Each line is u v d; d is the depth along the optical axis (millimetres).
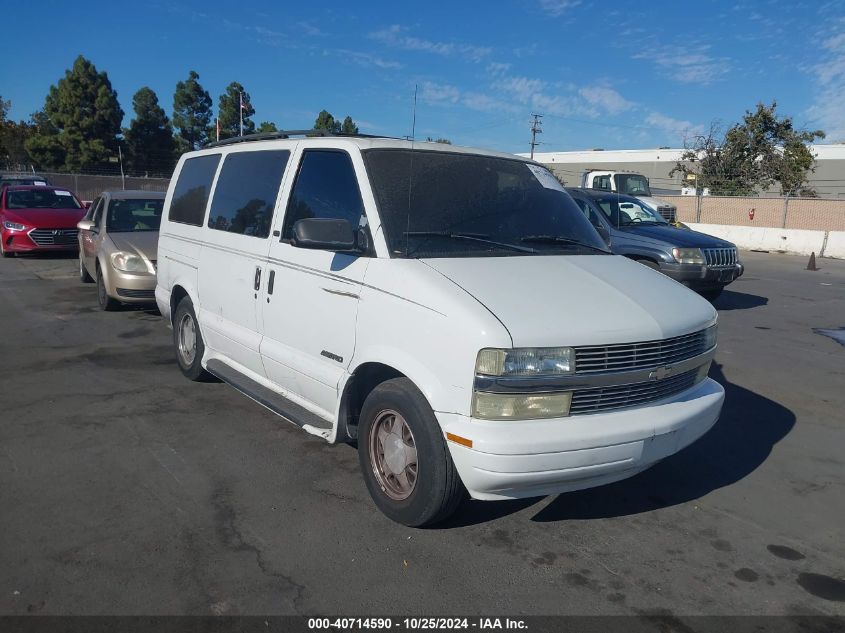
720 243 11195
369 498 4262
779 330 9820
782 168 34781
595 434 3441
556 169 56688
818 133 35281
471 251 4082
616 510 4246
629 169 53094
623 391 3627
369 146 4465
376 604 3211
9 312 9766
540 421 3426
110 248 9594
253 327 5168
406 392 3701
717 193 35062
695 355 4023
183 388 6375
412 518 3768
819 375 7426
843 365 7863
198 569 3439
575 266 4180
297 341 4609
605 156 54219
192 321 6324
